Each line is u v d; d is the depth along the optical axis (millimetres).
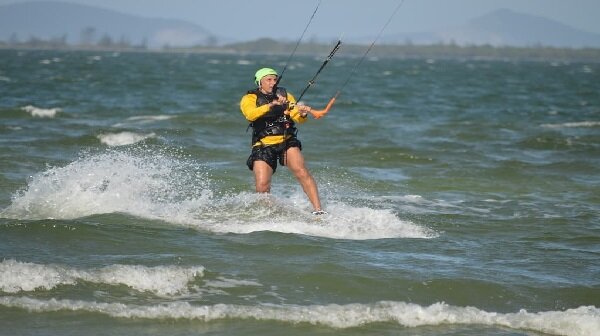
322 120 86000
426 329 22391
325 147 60594
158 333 21516
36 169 46156
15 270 24828
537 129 83188
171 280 25266
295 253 28562
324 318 22797
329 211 35125
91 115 85375
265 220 33031
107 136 61094
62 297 23547
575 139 72250
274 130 33969
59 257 27188
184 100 116812
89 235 29781
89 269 25516
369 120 87875
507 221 35906
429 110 108750
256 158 34188
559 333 22250
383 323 22688
